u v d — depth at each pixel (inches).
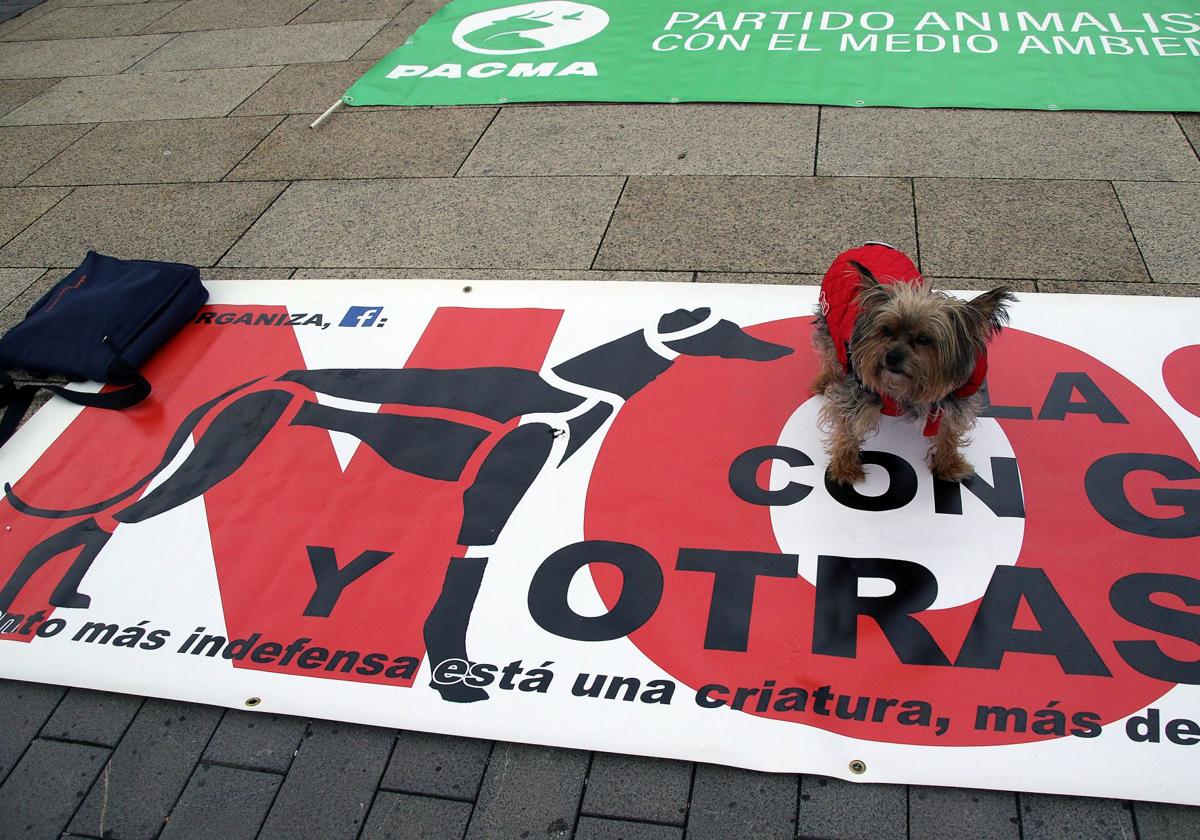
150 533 170.4
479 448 179.0
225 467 182.5
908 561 149.9
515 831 125.6
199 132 303.1
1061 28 296.8
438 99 300.4
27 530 174.2
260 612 153.9
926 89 274.1
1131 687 130.2
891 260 160.4
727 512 160.9
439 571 156.7
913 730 128.6
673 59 304.3
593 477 170.1
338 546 163.3
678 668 138.9
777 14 324.2
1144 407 171.9
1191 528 150.0
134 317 208.5
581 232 235.1
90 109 326.6
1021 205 226.5
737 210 235.9
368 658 145.1
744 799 125.6
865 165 246.8
